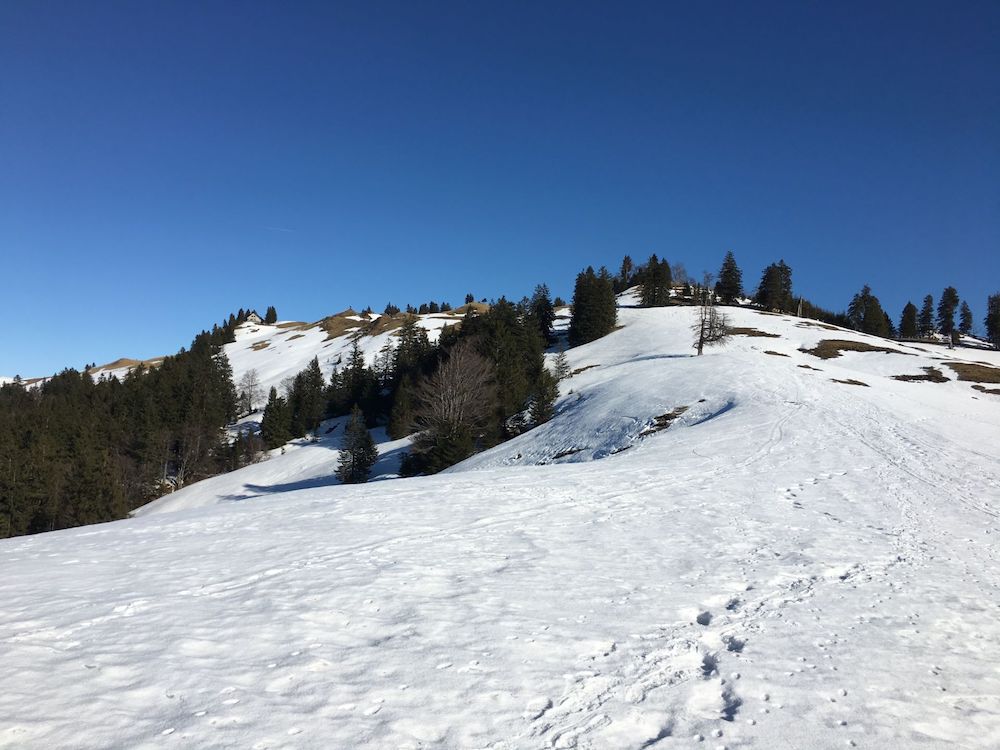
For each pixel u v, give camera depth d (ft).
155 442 210.38
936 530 43.14
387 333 405.39
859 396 114.01
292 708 16.22
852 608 27.17
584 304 274.57
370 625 22.72
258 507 48.24
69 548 34.81
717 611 26.30
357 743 14.74
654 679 19.38
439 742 15.07
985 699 19.21
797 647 22.52
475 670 19.13
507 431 166.91
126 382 305.73
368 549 34.09
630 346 241.96
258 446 237.45
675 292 410.11
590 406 132.67
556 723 16.37
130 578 27.99
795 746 15.85
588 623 23.86
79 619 22.15
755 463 68.90
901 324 377.50
